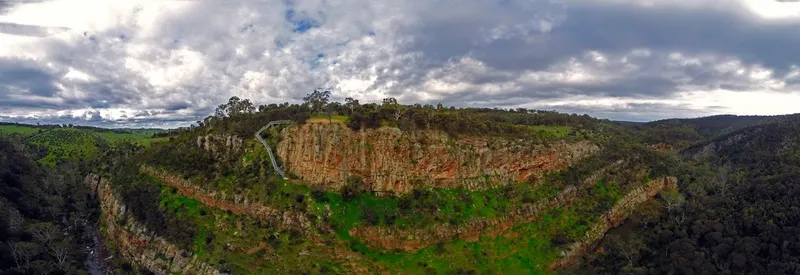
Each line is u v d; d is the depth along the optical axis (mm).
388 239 103062
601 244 115688
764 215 98000
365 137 115438
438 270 97750
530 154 129125
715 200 114938
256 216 108625
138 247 111875
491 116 181375
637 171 144625
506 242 109500
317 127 117625
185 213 113375
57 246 109250
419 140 117062
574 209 123688
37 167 153500
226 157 125562
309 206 107375
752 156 161625
